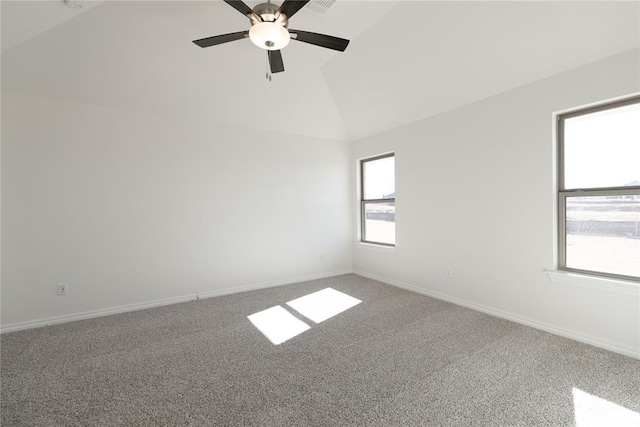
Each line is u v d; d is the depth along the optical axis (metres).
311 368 2.05
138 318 3.03
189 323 2.88
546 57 2.41
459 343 2.39
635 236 2.21
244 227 4.00
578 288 2.40
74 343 2.47
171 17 2.43
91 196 3.09
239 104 3.63
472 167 3.14
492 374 1.94
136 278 3.32
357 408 1.63
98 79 2.87
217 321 2.93
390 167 4.44
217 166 3.80
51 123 2.90
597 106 2.33
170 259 3.51
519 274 2.78
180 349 2.35
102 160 3.13
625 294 2.15
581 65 2.32
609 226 2.32
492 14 2.28
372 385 1.85
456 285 3.36
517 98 2.74
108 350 2.34
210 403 1.69
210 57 2.93
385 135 4.26
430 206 3.62
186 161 3.60
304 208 4.50
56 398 1.75
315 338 2.53
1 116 2.70
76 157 3.01
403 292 3.84
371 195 4.77
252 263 4.06
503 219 2.89
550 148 2.53
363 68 3.29
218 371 2.03
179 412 1.62
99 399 1.73
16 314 2.78
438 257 3.55
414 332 2.62
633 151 2.22
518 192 2.76
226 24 2.55
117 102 3.16
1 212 2.72
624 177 2.26
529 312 2.72
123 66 2.81
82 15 2.28
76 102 3.01
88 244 3.08
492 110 2.95
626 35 2.04
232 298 3.67
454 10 2.35
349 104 3.98
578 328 2.40
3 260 2.73
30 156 2.82
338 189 4.84
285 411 1.62
